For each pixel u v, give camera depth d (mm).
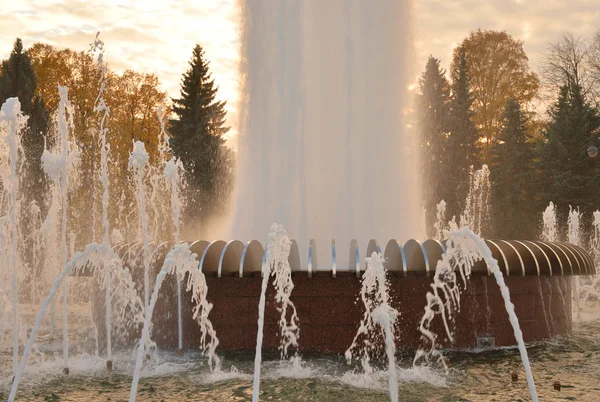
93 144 34906
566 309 9430
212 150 39094
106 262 7805
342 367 7004
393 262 8531
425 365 7102
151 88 40469
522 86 41438
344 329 7801
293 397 5660
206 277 8039
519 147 38062
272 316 7910
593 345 8312
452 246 8031
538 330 8602
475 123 41906
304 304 7867
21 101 33344
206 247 8297
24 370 7090
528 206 37250
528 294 8500
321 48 12891
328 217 12625
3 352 8477
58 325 11398
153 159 39625
